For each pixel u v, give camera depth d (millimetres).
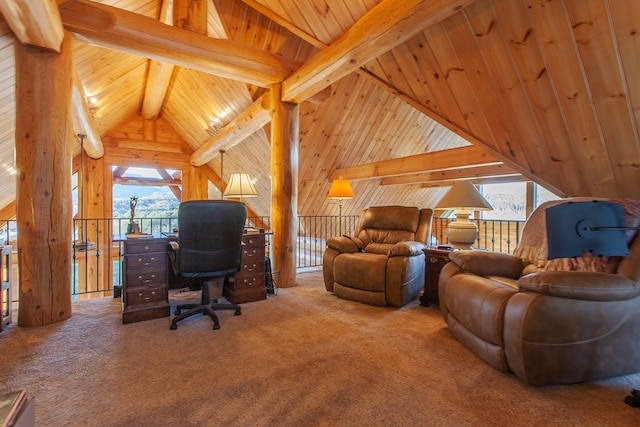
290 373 1799
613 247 1568
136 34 2738
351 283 3152
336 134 5230
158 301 2697
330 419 1414
